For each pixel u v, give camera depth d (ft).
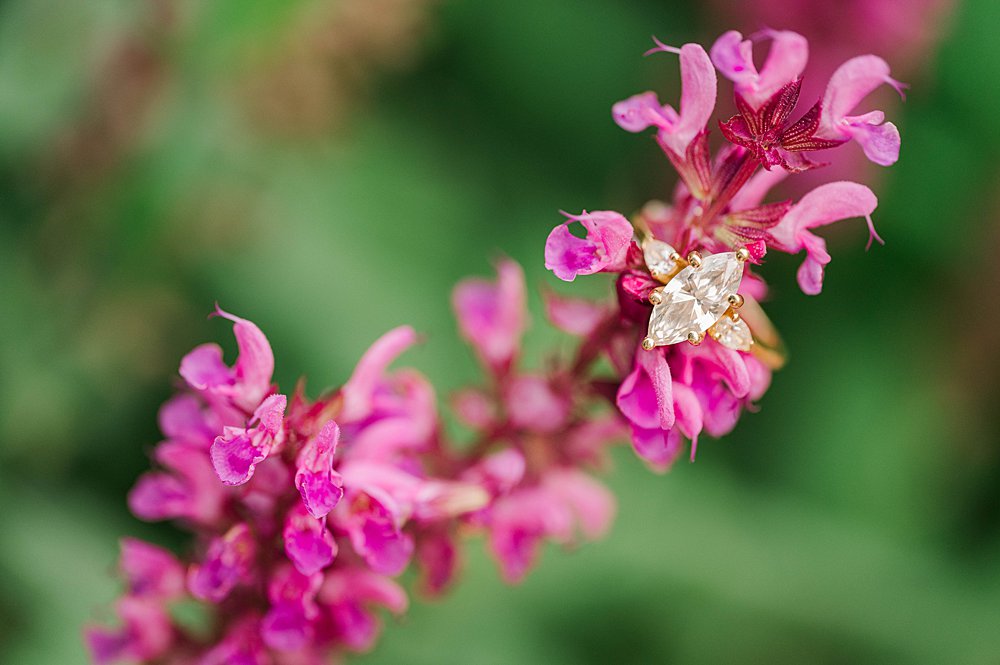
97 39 1.44
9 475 1.41
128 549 1.18
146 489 1.18
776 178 1.11
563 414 1.18
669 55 1.74
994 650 1.51
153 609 1.19
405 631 1.37
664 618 1.45
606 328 1.14
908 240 1.65
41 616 1.35
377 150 1.64
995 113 1.64
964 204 1.65
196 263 1.51
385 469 1.12
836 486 1.62
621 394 1.10
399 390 1.20
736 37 1.07
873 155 1.05
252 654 1.14
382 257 1.58
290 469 1.11
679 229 1.10
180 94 1.45
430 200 1.63
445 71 1.73
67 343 1.45
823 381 1.66
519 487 1.20
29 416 1.43
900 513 1.62
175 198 1.45
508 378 1.22
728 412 1.09
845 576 1.53
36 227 1.45
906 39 1.55
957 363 1.65
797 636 1.47
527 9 1.75
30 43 1.43
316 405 1.11
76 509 1.40
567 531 1.21
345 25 1.50
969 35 1.63
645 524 1.47
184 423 1.15
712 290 1.07
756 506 1.56
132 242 1.46
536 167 1.71
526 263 1.62
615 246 1.07
